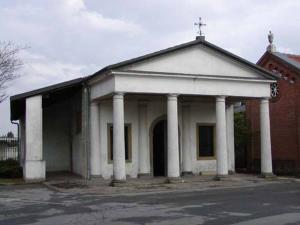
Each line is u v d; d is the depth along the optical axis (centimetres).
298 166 2888
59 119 2986
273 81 2555
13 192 1991
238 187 2139
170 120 2291
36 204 1597
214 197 1734
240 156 3419
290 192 1911
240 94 2475
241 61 2461
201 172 2725
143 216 1294
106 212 1379
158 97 2552
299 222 1178
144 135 2584
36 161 2403
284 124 3022
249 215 1292
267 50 3159
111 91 2212
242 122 3350
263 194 1834
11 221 1255
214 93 2408
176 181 2247
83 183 2273
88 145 2478
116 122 2186
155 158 2716
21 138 3194
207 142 2778
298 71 2905
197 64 2372
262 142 2555
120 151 2181
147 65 2259
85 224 1184
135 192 1934
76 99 2750
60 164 2967
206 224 1158
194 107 2755
